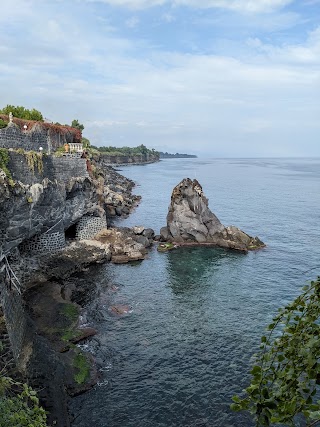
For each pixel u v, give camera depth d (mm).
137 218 95688
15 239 42031
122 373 31312
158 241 72250
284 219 93312
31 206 44781
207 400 28219
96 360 32812
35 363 28281
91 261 57031
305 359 7719
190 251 65625
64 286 47406
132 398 28422
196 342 35875
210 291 48156
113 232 68938
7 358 26516
